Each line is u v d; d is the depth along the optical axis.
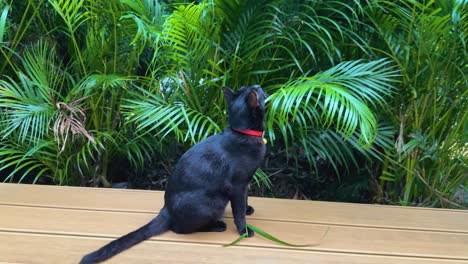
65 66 2.25
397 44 1.85
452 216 1.56
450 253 1.28
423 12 1.68
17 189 1.70
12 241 1.27
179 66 1.88
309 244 1.31
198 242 1.29
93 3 1.90
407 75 1.82
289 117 1.92
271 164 2.30
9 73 2.14
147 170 2.40
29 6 1.97
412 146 1.78
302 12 1.87
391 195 2.06
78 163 1.96
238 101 1.28
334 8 1.90
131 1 1.87
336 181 2.28
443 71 1.80
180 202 1.28
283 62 1.95
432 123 1.86
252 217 1.50
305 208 1.60
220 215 1.31
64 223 1.40
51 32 2.17
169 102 1.85
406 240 1.35
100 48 1.99
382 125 1.91
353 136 1.86
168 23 1.75
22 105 1.81
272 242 1.31
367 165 2.13
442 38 1.71
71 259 1.19
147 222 1.42
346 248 1.29
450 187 1.93
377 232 1.41
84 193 1.67
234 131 1.28
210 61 1.75
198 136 1.80
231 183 1.28
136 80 2.04
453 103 1.81
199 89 1.91
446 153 1.86
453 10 1.66
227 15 1.81
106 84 1.81
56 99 2.02
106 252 1.19
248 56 1.83
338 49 1.94
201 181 1.26
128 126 2.08
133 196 1.65
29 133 1.95
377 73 1.71
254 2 1.76
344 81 1.67
